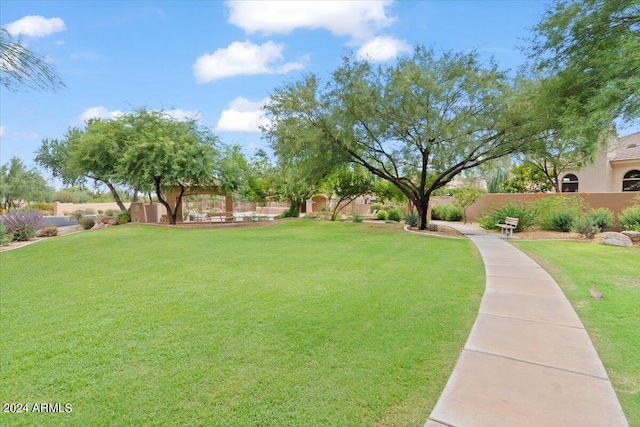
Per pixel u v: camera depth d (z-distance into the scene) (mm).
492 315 4523
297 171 16281
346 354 3463
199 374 3100
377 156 15742
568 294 5426
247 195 23094
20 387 2918
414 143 14516
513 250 9711
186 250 9836
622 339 3736
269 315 4555
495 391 2807
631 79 7035
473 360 3328
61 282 6363
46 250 10375
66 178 25375
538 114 11414
